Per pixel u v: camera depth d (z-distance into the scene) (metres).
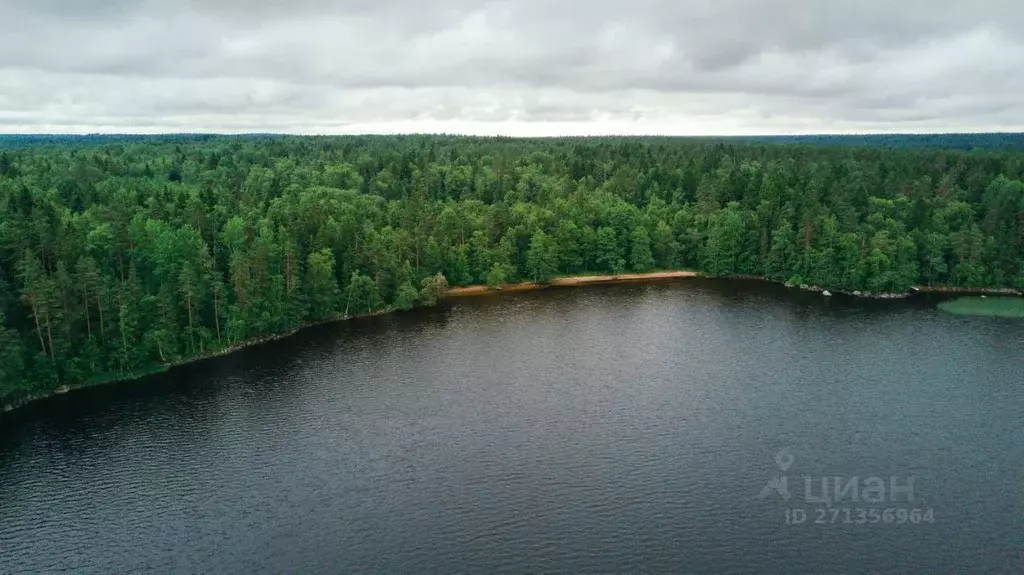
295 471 96.50
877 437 105.50
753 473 95.25
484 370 135.88
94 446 103.50
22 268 122.00
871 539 80.88
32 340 121.94
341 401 120.44
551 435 106.94
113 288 133.38
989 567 76.12
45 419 112.31
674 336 158.12
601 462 98.44
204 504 88.50
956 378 129.62
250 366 137.62
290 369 136.25
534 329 165.00
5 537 81.75
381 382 129.50
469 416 114.06
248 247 162.25
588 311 182.88
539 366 138.00
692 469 96.31
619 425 110.31
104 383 126.81
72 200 194.50
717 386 126.44
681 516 85.56
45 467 97.44
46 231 132.25
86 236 145.12
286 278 161.88
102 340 129.88
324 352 146.88
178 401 119.94
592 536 81.75
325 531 82.88
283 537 81.75
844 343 151.75
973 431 107.25
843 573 75.31
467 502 88.81
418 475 95.38
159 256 145.88
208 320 148.12
